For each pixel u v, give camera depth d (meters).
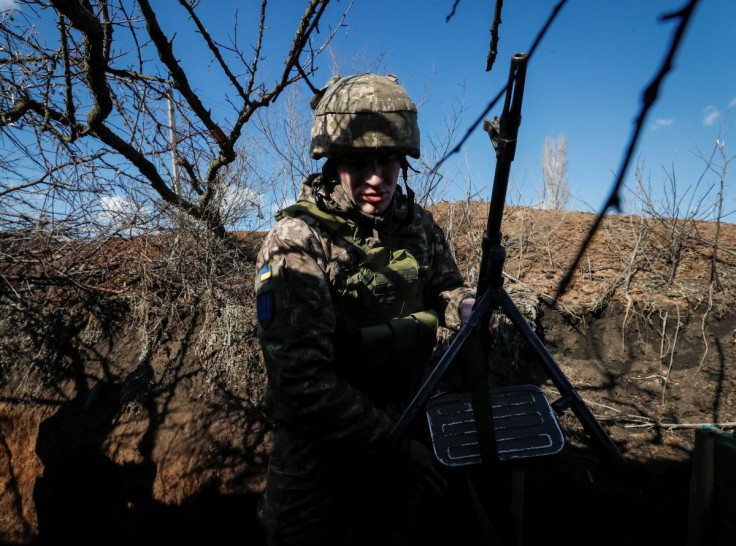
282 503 1.47
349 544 1.54
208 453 2.53
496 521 1.02
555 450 1.24
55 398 2.94
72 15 1.96
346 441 1.32
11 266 3.04
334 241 1.42
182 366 2.81
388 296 1.46
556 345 2.41
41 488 2.76
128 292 3.08
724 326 2.22
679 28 0.21
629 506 1.88
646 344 2.30
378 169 1.40
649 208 2.88
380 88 1.38
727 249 2.59
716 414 2.08
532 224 3.23
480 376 1.08
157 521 2.50
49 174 2.87
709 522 1.19
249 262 3.26
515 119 0.79
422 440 1.62
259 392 2.64
